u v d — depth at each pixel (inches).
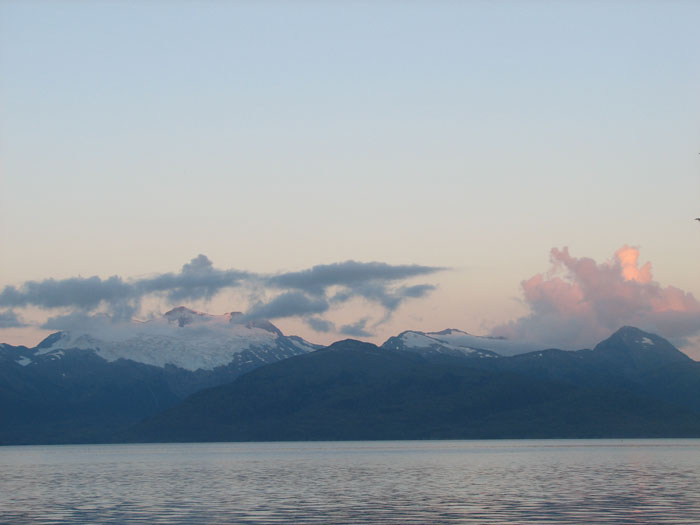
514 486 4958.2
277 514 3646.7
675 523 3211.1
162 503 4183.1
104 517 3609.7
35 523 3417.8
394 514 3592.5
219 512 3747.5
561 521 3299.7
